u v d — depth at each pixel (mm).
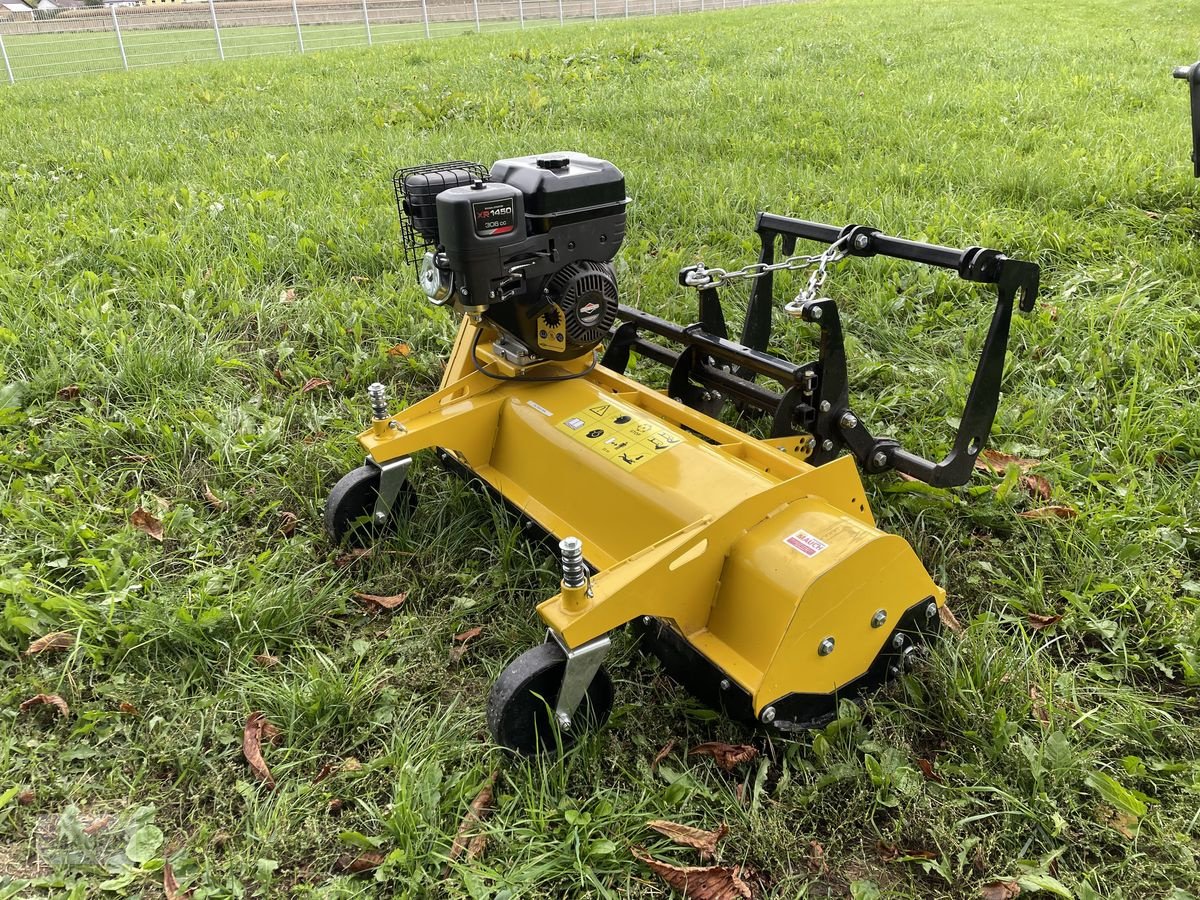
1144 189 5883
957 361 4230
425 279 2896
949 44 13453
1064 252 5191
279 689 2623
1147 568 2977
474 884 2068
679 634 2430
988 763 2357
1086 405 3896
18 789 2344
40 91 13219
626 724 2506
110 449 3754
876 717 2477
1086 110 8336
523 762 2322
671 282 4973
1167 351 4039
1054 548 3145
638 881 2131
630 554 2637
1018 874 2102
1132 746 2432
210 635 2814
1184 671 2658
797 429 2939
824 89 10055
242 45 24094
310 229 5598
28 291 4680
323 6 31406
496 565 3121
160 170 7156
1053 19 17375
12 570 3004
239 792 2355
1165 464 3531
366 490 3168
